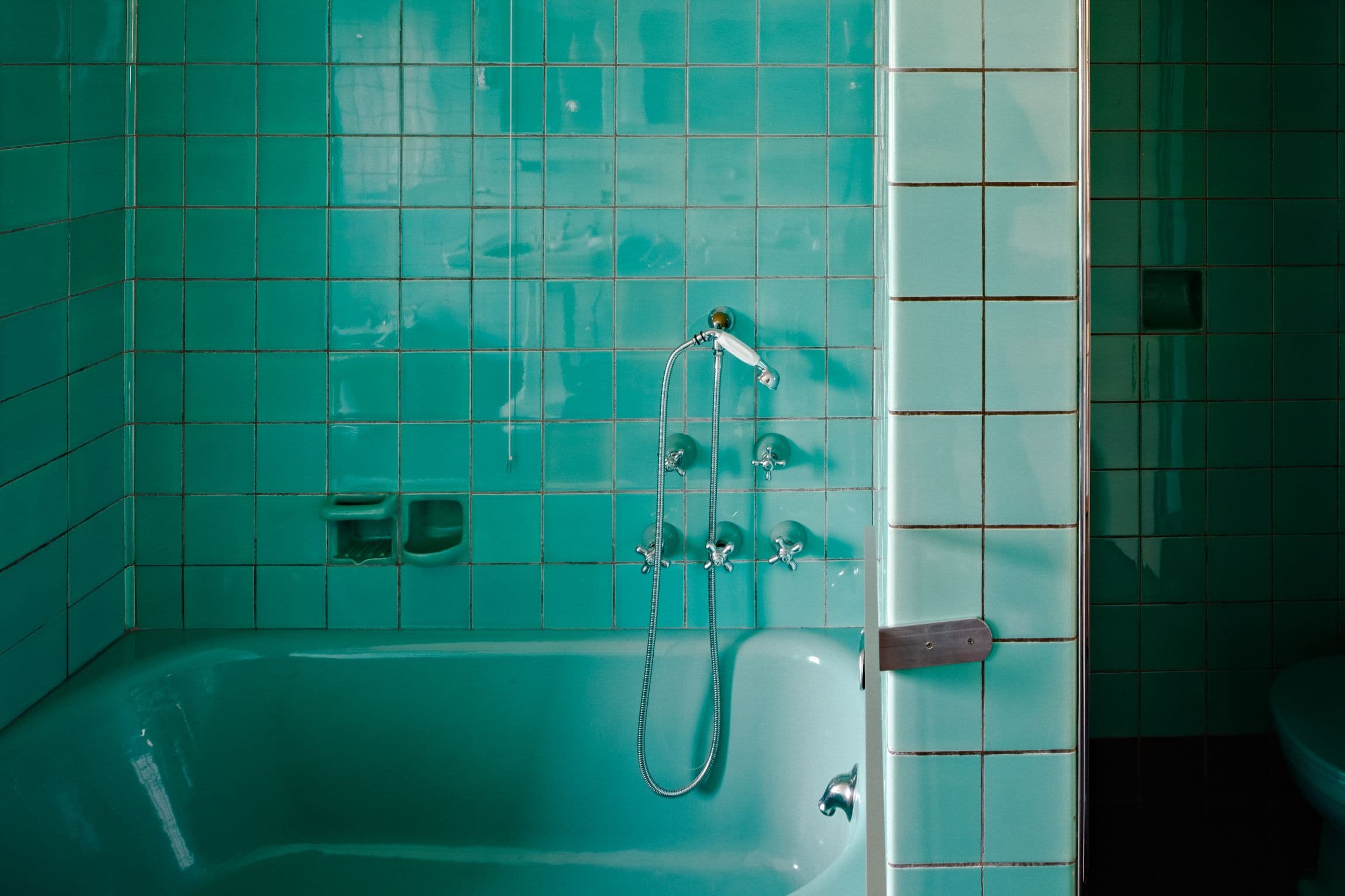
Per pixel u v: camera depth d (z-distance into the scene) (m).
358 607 2.69
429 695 2.60
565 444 2.65
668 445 2.62
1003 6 1.34
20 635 2.21
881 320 2.54
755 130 2.58
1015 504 1.39
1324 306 1.33
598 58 2.57
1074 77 1.34
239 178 2.60
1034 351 1.37
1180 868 1.38
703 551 2.67
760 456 2.57
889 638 1.39
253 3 2.56
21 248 2.19
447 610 2.69
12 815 2.08
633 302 2.62
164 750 2.44
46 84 2.27
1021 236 1.36
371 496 2.65
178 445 2.66
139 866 2.31
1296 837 1.34
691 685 2.58
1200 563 1.37
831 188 2.59
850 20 2.56
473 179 2.59
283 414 2.65
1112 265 1.36
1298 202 1.32
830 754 2.49
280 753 2.59
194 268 2.62
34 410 2.25
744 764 2.57
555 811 2.60
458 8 2.56
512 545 2.68
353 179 2.60
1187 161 1.33
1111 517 1.39
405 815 2.60
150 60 2.58
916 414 1.38
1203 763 1.39
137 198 2.60
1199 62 1.32
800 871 2.50
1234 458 1.36
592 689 2.59
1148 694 1.39
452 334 2.63
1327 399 1.33
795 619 2.69
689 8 2.55
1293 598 1.36
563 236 2.60
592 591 2.68
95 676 2.41
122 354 2.62
